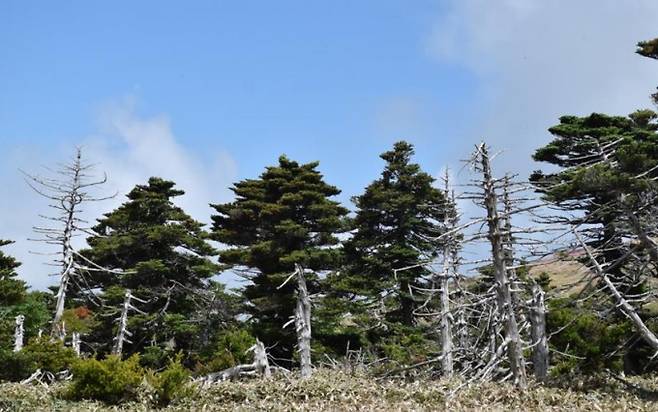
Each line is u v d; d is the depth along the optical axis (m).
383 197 39.69
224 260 40.47
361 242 40.56
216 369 30.94
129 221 43.75
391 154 42.22
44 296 45.25
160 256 43.22
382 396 19.66
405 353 32.00
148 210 44.59
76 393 20.12
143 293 40.94
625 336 23.53
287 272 38.44
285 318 39.44
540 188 19.55
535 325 22.22
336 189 43.12
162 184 46.53
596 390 18.92
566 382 20.06
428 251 39.09
